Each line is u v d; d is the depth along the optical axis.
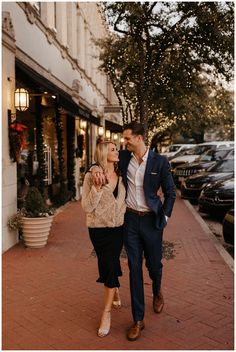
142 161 4.32
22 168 10.12
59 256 7.00
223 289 5.52
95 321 4.49
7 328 4.31
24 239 7.47
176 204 14.41
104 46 16.11
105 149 4.22
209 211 11.04
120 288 5.53
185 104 14.47
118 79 13.01
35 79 8.74
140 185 4.32
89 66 20.12
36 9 10.63
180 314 4.70
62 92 12.65
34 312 4.71
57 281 5.77
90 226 4.24
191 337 4.15
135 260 4.30
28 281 5.76
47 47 11.66
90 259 6.84
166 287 5.58
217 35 9.09
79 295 5.25
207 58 9.95
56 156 14.18
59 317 4.59
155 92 11.85
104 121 25.02
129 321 4.50
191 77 11.40
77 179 15.73
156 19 9.26
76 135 16.22
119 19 8.79
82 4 17.91
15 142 7.45
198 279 5.92
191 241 8.32
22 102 7.77
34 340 4.05
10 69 7.53
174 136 38.22
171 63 10.72
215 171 15.19
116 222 4.24
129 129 4.29
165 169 4.32
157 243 4.41
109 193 4.19
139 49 8.87
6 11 7.61
